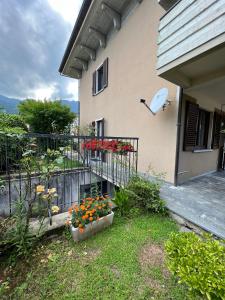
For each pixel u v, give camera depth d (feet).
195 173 15.29
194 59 7.91
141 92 15.70
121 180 12.25
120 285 4.98
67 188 13.71
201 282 3.51
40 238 6.75
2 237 6.04
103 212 7.73
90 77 27.27
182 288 4.87
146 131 15.29
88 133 26.32
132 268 5.57
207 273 3.64
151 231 7.49
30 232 6.50
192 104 13.07
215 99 16.26
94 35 21.49
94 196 9.82
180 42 8.28
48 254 6.18
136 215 8.85
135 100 16.55
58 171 12.89
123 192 9.46
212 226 7.09
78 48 24.72
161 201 8.93
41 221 7.09
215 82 10.48
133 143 14.90
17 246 5.90
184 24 8.01
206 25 7.04
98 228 7.45
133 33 16.43
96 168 15.25
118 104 19.42
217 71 10.00
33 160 7.82
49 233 7.02
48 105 26.40
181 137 12.77
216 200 9.87
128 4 16.98
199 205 9.12
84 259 5.97
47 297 4.63
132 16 16.48
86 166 15.58
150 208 9.13
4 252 5.99
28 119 24.75
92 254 6.22
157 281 5.13
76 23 19.75
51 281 5.08
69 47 24.70
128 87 17.56
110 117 21.22
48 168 7.80
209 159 17.54
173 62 8.77
